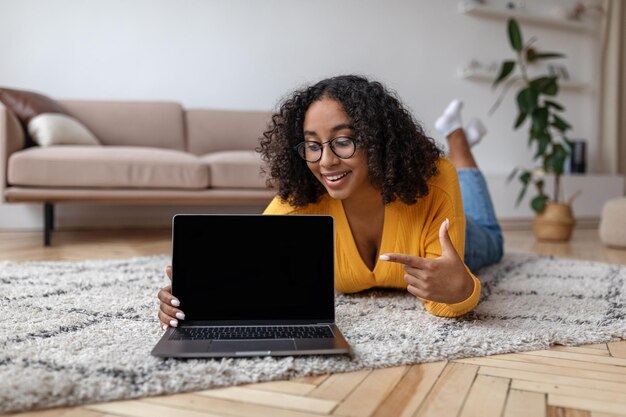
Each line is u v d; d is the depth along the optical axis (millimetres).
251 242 1048
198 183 2670
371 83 1161
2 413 714
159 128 3240
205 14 3537
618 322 1200
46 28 3293
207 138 3346
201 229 1041
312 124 1096
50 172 2484
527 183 3359
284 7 3664
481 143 4109
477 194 1979
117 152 2611
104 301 1329
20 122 2703
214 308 1011
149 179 2604
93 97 3393
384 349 958
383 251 1273
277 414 724
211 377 812
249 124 3412
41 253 2311
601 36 4312
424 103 3959
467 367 925
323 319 1028
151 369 832
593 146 4414
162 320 1020
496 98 4133
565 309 1324
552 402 783
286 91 3689
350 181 1119
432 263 1056
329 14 3748
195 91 3555
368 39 3828
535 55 3264
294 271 1046
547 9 4258
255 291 1029
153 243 2701
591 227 4031
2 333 1017
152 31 3461
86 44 3359
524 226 3900
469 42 4043
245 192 2770
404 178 1148
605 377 888
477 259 1771
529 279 1750
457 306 1106
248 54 3619
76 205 3328
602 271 1930
